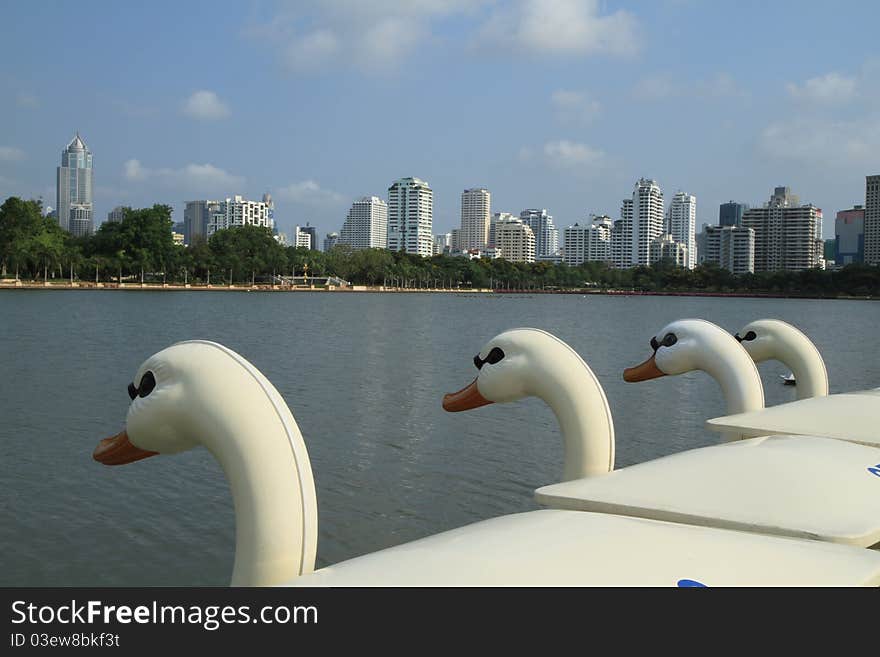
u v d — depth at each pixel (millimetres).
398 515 14086
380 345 47188
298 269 170375
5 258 115750
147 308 81500
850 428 6004
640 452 19688
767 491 4191
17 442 18875
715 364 7414
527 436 20188
